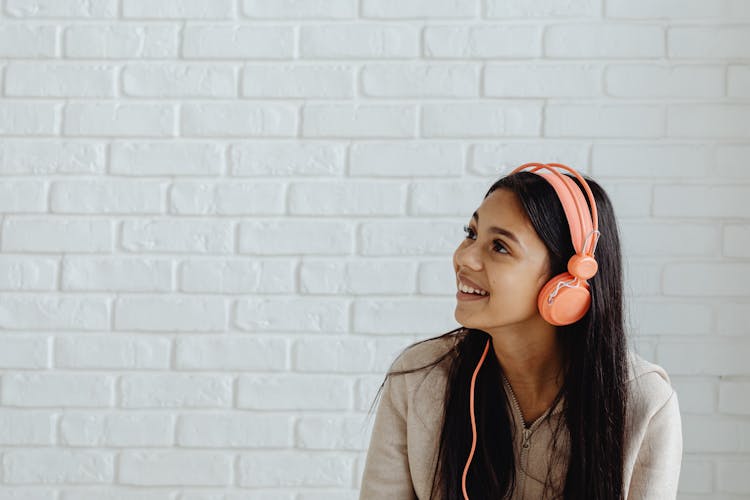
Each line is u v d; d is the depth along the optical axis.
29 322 1.84
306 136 1.83
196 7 1.84
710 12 1.81
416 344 1.38
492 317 1.17
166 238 1.85
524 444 1.26
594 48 1.82
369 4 1.83
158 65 1.84
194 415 1.85
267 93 1.84
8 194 1.84
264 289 1.85
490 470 1.25
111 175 1.85
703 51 1.81
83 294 1.85
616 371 1.21
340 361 1.84
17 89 1.84
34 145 1.84
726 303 1.81
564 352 1.24
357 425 1.85
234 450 1.86
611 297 1.21
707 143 1.81
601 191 1.23
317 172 1.84
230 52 1.84
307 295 1.84
